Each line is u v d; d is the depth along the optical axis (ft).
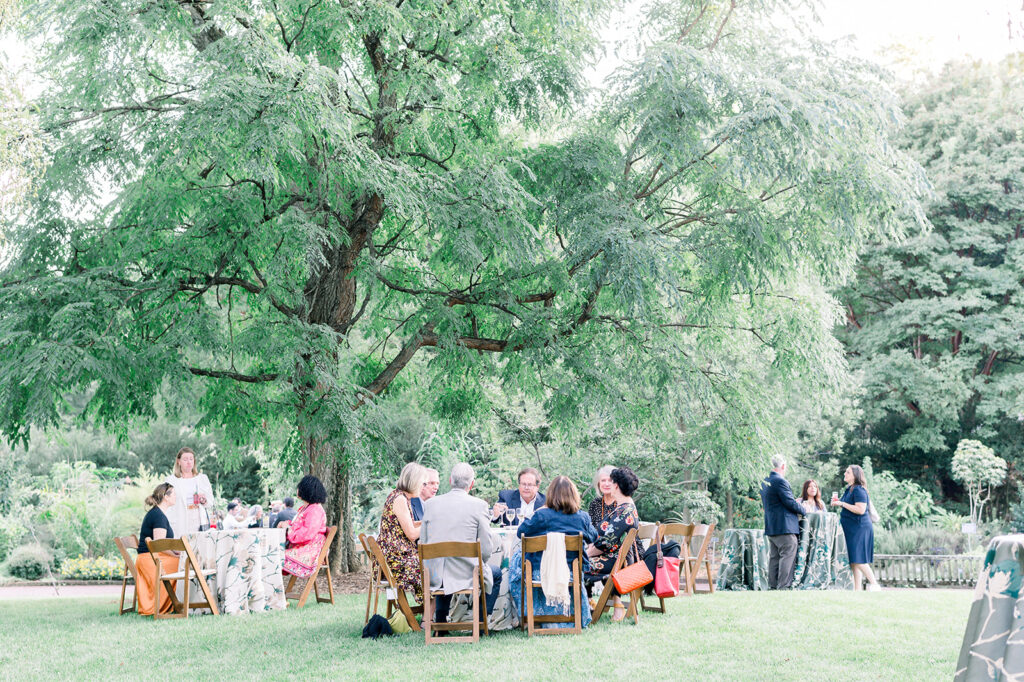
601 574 26.20
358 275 40.09
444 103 38.91
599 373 41.65
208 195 35.65
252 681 19.24
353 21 36.01
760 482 53.06
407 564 25.17
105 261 39.06
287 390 36.50
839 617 26.37
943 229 102.12
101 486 81.56
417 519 29.19
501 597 25.25
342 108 33.76
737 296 49.34
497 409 61.67
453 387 49.47
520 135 48.96
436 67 39.22
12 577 64.08
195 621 29.19
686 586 34.27
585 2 42.14
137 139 36.70
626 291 38.22
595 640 22.75
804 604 29.50
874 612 27.48
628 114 42.37
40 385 31.89
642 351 44.29
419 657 21.18
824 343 48.60
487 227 36.52
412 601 27.91
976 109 97.91
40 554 65.46
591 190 41.22
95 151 36.99
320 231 35.37
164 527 32.01
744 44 45.85
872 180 40.86
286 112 31.40
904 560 52.95
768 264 42.63
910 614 27.04
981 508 85.76
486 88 40.11
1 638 26.63
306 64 32.17
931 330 96.84
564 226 41.11
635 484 26.63
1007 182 98.07
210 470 98.63
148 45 35.42
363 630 25.08
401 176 35.17
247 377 40.19
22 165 33.37
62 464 85.76
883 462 103.40
